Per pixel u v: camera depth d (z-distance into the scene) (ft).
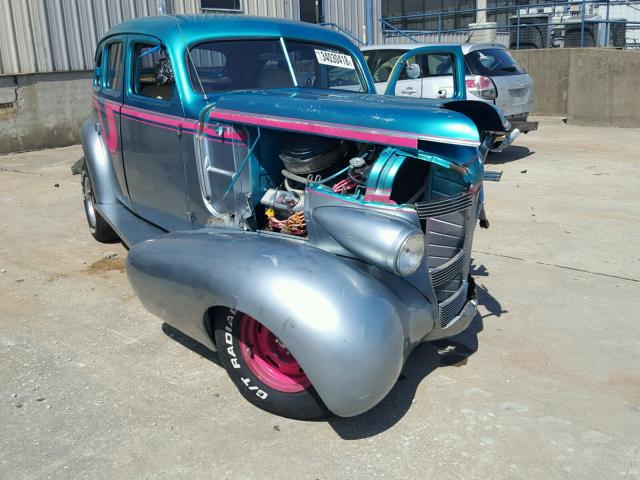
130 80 15.83
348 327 9.08
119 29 16.74
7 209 24.14
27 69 37.81
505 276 17.07
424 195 11.03
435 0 68.03
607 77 44.57
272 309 9.32
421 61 32.68
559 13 67.21
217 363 12.55
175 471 9.43
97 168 18.06
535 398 11.35
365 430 10.42
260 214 12.55
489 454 9.79
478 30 55.67
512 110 34.60
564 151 35.42
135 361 12.61
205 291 10.17
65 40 38.91
